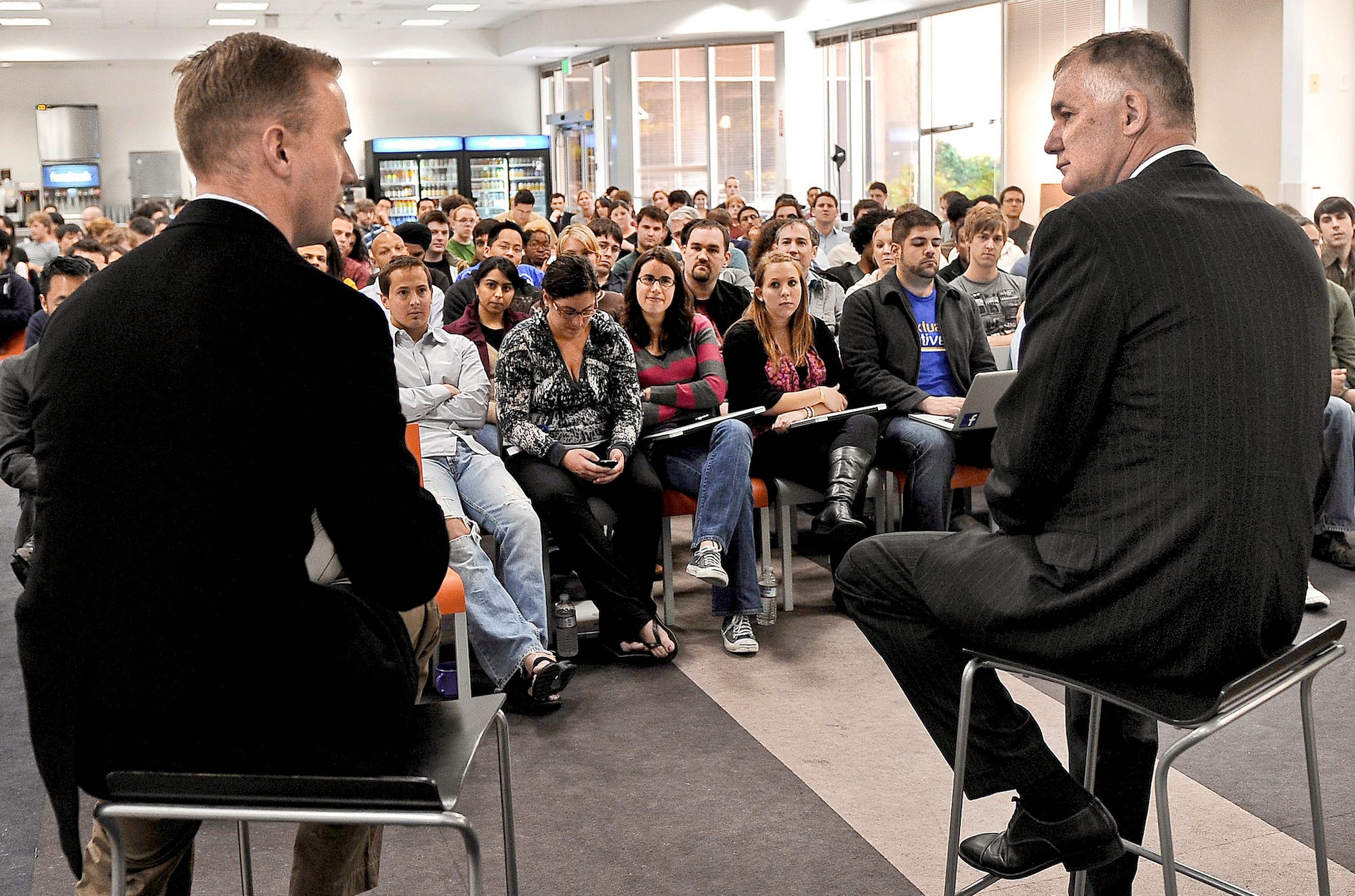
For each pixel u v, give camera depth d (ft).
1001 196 28.58
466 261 26.84
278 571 4.33
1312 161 31.81
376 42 63.16
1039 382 5.21
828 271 20.81
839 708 10.71
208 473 4.22
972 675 5.62
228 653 4.27
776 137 55.93
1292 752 9.46
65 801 4.34
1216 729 4.95
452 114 69.97
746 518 12.27
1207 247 5.04
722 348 14.06
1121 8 38.58
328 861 5.69
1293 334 5.09
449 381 12.59
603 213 33.65
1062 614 5.18
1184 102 5.41
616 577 11.96
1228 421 4.94
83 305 4.41
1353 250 16.63
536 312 12.69
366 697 4.61
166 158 63.87
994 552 5.58
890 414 14.10
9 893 7.68
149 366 4.24
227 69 4.47
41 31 58.75
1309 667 5.47
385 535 4.42
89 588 4.28
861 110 52.37
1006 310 17.11
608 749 9.94
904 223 14.19
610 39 56.54
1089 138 5.52
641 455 12.82
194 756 4.34
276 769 4.40
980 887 6.10
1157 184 5.23
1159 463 5.00
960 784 5.70
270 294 4.28
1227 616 4.97
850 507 12.81
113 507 4.25
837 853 8.05
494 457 12.30
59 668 4.33
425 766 4.65
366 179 66.18
